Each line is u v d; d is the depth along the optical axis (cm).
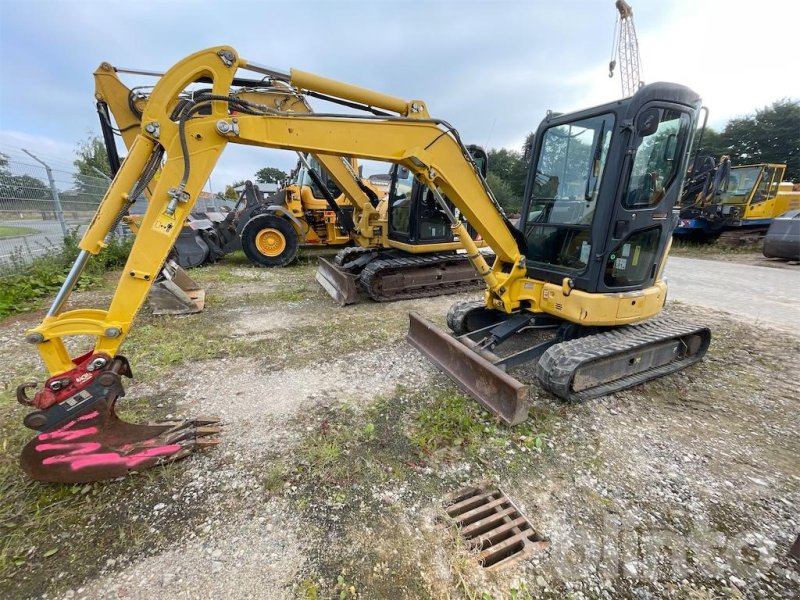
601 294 340
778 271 931
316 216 1038
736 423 313
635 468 261
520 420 293
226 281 768
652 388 368
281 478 246
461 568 191
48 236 829
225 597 176
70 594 176
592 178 338
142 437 255
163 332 480
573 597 178
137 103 446
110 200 243
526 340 480
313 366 400
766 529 214
